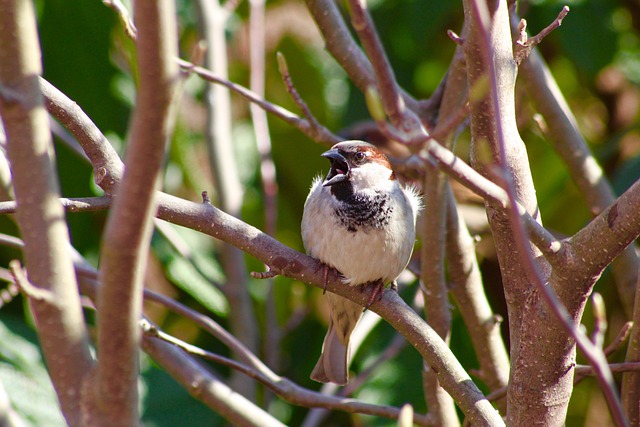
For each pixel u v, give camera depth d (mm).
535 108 6938
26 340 8242
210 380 6090
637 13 10195
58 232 3258
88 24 8711
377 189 6117
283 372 9641
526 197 4613
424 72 10281
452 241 6453
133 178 3059
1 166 5801
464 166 3645
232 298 8195
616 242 4199
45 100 4664
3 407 4297
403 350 8930
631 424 5586
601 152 9672
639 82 10125
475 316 6566
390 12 10016
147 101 2947
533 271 2986
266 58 10422
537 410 4668
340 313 6559
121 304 3174
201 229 4969
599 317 3754
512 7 5762
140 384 8344
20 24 3143
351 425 9414
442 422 6309
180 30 9602
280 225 10180
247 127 10344
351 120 10148
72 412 3270
